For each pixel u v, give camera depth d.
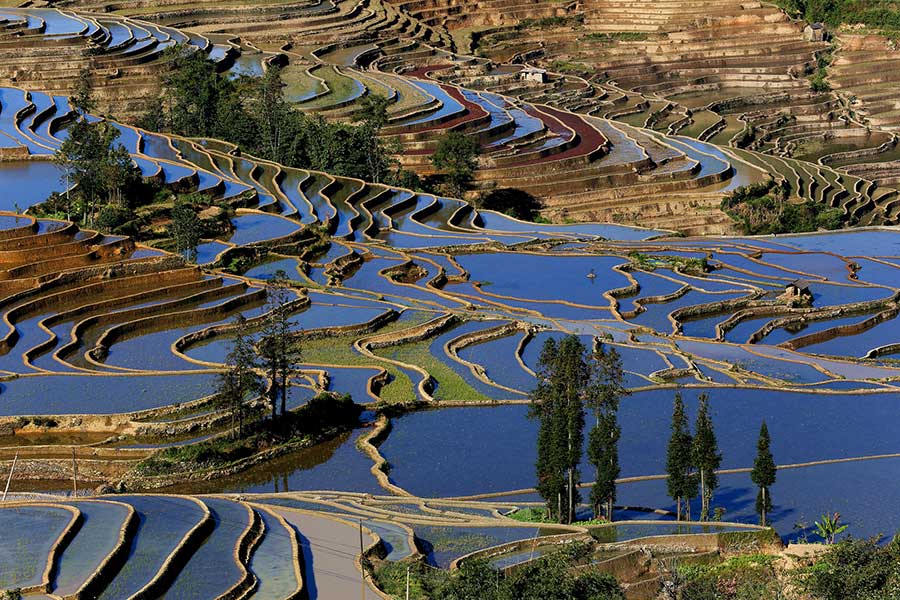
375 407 118.88
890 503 99.50
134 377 121.25
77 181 174.38
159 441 109.31
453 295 158.62
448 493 102.75
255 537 85.38
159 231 168.62
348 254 171.62
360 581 78.88
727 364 136.88
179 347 132.50
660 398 123.81
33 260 151.00
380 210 198.62
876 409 122.12
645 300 160.75
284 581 78.69
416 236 187.12
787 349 147.62
